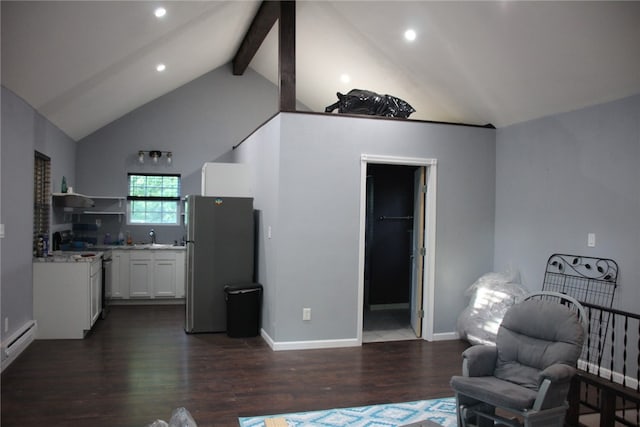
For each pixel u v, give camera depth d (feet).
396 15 14.94
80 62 14.58
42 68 13.62
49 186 18.53
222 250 17.72
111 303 22.49
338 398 11.66
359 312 16.14
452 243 17.31
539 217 15.83
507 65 14.39
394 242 23.26
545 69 13.67
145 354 14.85
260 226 17.93
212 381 12.61
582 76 13.15
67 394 11.57
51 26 11.71
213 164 19.56
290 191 15.48
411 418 10.62
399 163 16.67
